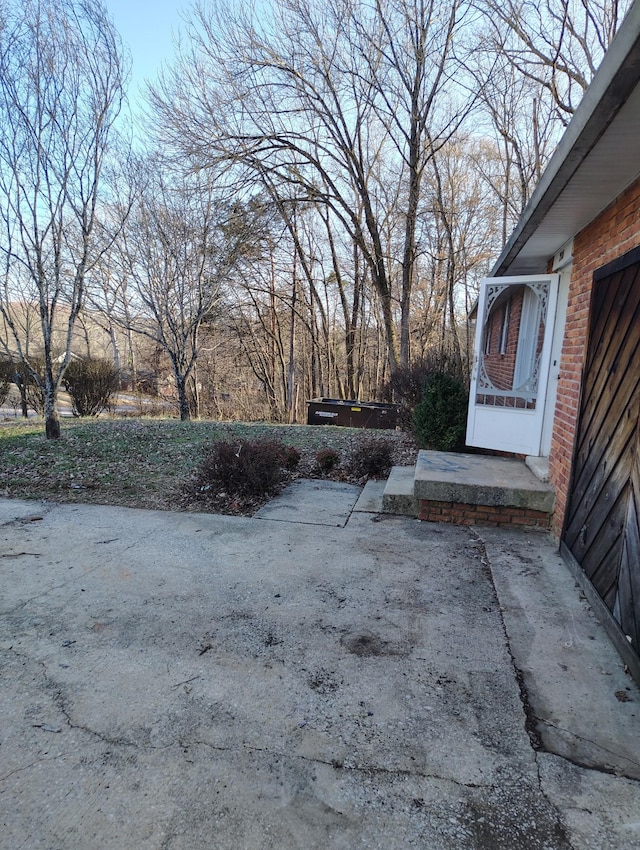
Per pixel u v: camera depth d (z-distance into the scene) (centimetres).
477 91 1242
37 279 734
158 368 2183
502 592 329
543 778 181
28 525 449
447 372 870
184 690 228
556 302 527
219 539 421
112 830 159
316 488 584
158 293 1054
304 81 1294
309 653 259
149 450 729
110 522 460
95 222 912
